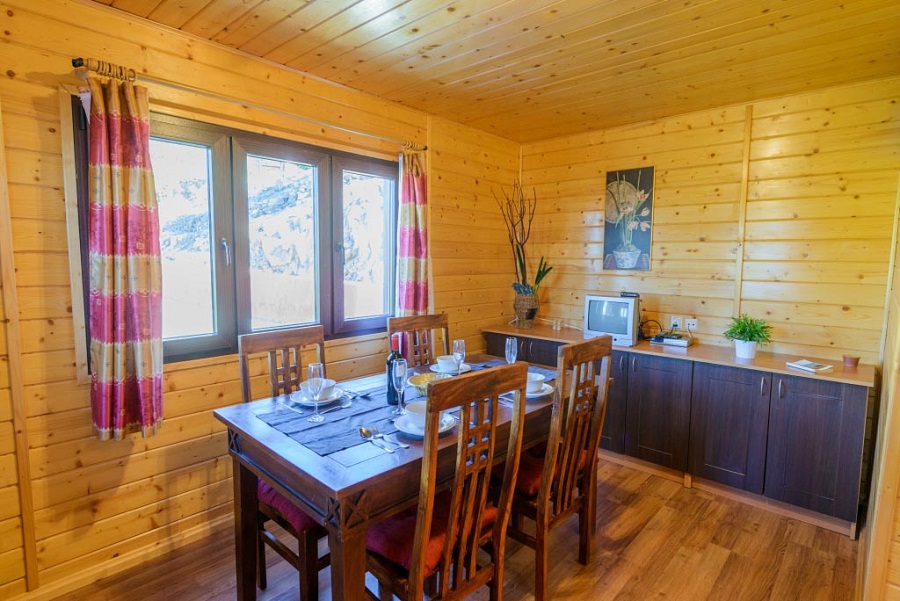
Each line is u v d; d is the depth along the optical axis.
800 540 2.50
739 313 3.27
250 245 2.67
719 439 2.94
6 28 1.83
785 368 2.71
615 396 3.38
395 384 1.94
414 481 1.58
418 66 2.66
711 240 3.37
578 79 2.83
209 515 2.53
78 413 2.07
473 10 2.05
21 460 1.94
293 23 2.19
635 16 2.09
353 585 1.43
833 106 2.88
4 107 1.84
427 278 3.42
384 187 3.38
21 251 1.90
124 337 2.03
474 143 3.91
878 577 1.34
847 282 2.87
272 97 2.65
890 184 2.72
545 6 2.01
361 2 1.99
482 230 4.05
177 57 2.28
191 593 2.09
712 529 2.60
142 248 2.05
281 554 1.90
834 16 2.05
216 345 2.54
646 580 2.18
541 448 2.41
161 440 2.34
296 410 2.00
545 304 4.32
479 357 3.09
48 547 2.04
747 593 2.10
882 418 2.01
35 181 1.92
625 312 3.36
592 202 3.96
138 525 2.28
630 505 2.85
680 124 3.48
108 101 1.96
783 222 3.07
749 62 2.55
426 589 2.03
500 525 1.71
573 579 2.19
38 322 1.96
